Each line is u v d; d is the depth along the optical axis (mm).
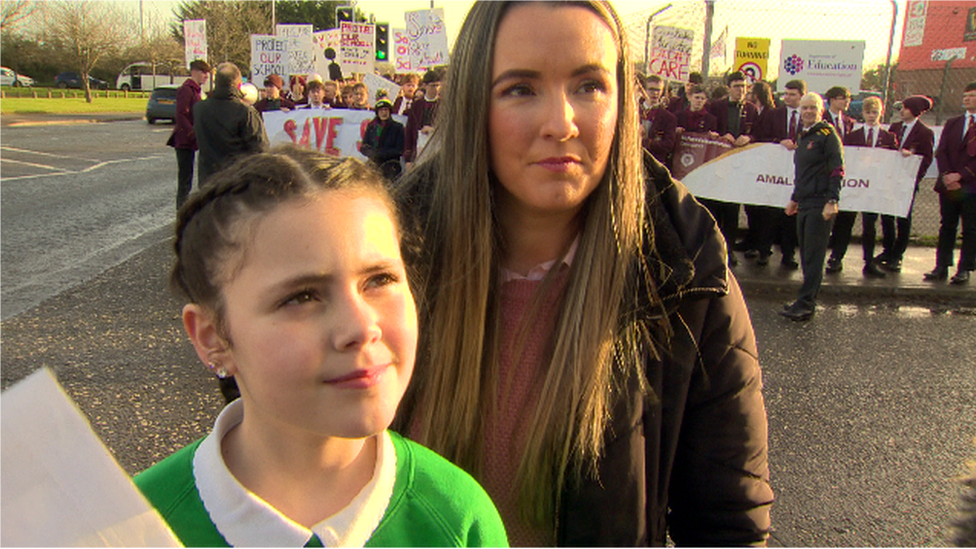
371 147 8656
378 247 698
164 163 14758
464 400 1161
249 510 722
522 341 1186
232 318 683
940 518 2734
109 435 3285
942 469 3141
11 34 47156
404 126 8766
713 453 1163
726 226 7824
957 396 4012
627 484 1096
